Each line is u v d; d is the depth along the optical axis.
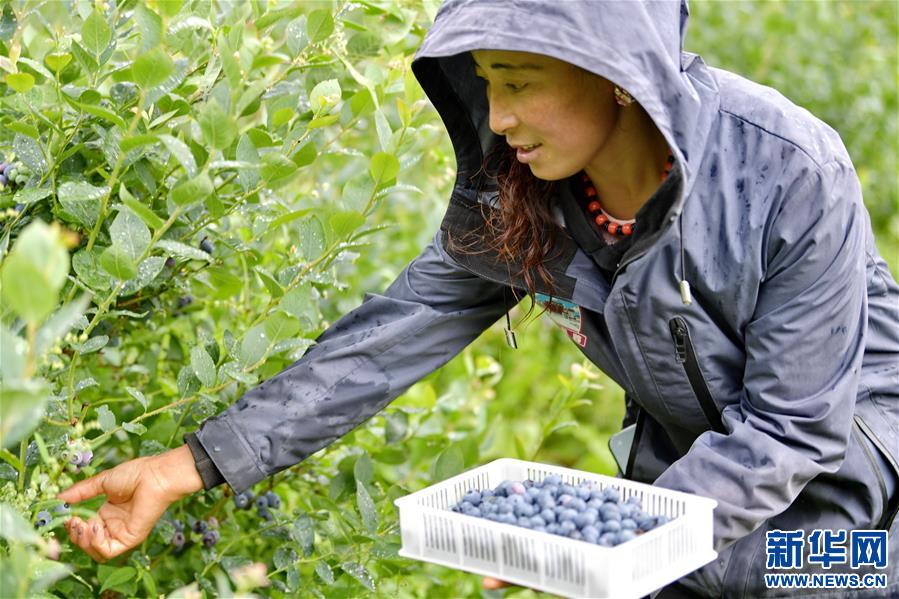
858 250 2.42
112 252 2.24
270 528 3.10
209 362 2.59
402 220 5.11
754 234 2.38
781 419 2.40
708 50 8.54
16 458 2.33
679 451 2.87
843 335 2.41
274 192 3.32
